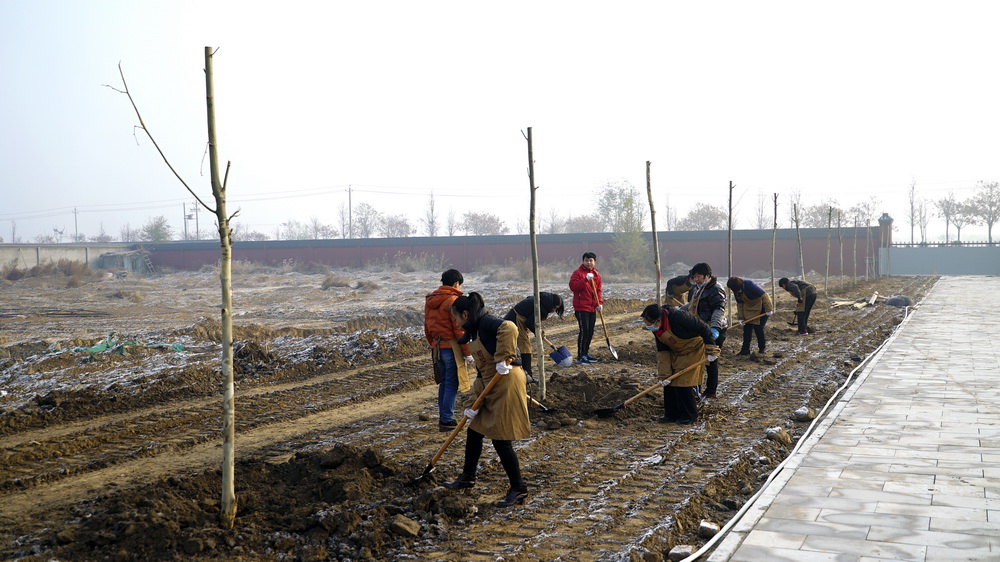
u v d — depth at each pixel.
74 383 11.72
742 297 13.79
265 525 5.37
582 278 13.27
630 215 56.00
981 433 7.96
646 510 5.93
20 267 61.12
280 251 70.81
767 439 8.13
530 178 9.73
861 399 9.87
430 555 5.02
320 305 33.53
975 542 4.90
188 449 8.05
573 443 8.01
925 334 17.55
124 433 8.65
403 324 23.92
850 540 4.96
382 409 10.04
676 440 8.10
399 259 67.69
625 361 13.67
